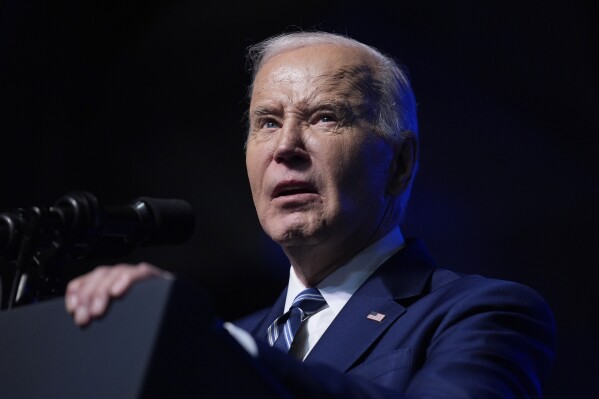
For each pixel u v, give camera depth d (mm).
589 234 7359
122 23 8750
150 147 8734
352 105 3475
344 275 3441
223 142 8742
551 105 7574
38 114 8570
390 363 2887
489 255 7512
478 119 7711
